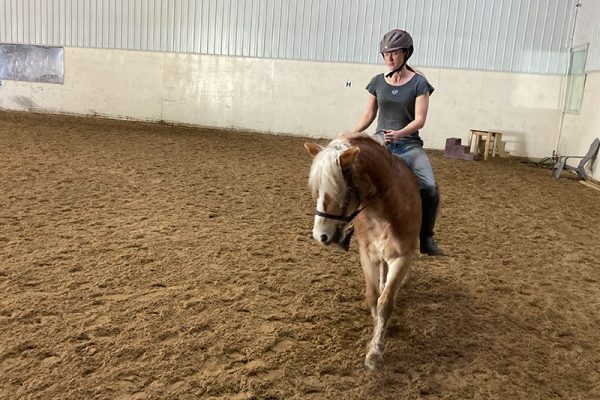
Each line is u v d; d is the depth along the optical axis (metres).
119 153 10.35
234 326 3.51
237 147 12.62
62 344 3.11
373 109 3.85
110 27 17.34
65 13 17.61
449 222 6.82
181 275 4.32
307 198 7.59
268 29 16.23
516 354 3.44
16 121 14.88
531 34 14.46
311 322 3.71
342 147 2.85
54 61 17.94
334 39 15.85
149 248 4.92
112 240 5.09
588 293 4.61
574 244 6.16
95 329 3.30
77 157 9.53
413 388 2.95
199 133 15.19
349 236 3.25
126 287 4.02
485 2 14.59
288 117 16.53
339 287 4.35
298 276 4.52
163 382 2.81
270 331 3.49
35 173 7.91
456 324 3.80
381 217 3.05
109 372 2.86
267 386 2.87
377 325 3.14
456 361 3.30
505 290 4.53
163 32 17.00
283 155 11.75
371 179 2.93
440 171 11.15
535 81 14.62
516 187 9.81
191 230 5.62
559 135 14.60
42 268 4.28
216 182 8.28
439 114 15.36
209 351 3.17
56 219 5.69
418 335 3.59
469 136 15.23
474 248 5.75
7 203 6.20
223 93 16.88
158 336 3.28
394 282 3.10
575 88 13.62
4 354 2.95
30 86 18.27
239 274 4.45
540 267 5.25
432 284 4.57
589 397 3.02
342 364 3.14
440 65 15.15
